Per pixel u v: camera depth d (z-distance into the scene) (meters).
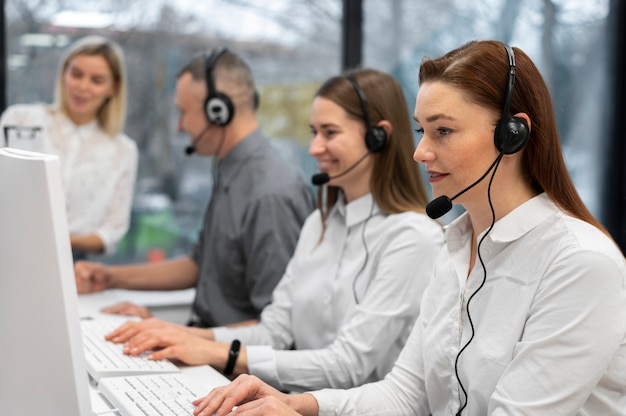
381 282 1.52
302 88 2.96
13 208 0.92
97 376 1.27
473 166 1.07
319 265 1.71
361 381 1.49
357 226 1.65
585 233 1.04
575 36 3.25
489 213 1.13
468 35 3.13
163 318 2.73
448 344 1.19
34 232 0.89
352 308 1.59
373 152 1.62
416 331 1.31
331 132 1.63
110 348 1.42
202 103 2.09
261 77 2.91
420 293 1.51
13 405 0.99
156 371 1.32
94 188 2.51
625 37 3.27
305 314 1.69
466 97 1.05
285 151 2.96
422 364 1.28
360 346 1.48
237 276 2.05
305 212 2.01
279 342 1.75
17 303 0.94
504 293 1.11
